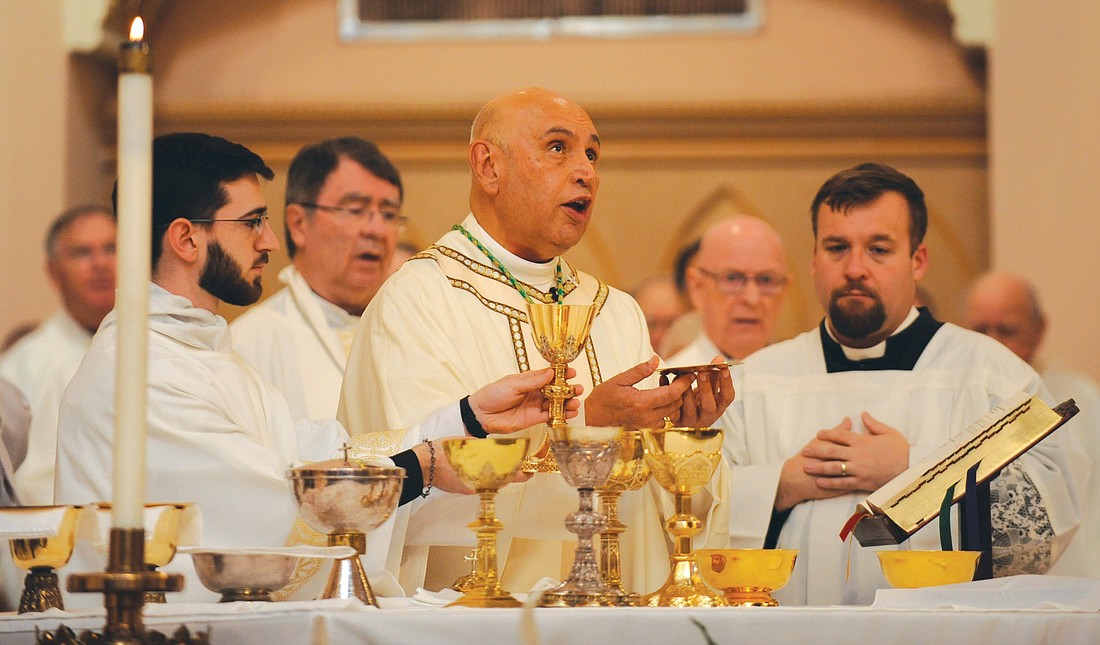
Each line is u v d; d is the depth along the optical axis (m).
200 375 4.15
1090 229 12.37
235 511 4.02
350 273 6.60
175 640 2.77
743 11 14.50
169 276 4.30
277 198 6.74
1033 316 9.23
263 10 14.52
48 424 7.64
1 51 12.88
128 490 2.70
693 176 14.44
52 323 9.43
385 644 2.78
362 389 4.61
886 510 3.93
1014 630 3.00
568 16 14.55
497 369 4.61
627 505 4.59
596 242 14.44
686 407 4.08
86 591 2.65
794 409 5.42
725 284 7.25
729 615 2.91
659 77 14.45
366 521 3.41
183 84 14.44
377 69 14.46
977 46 13.34
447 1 14.55
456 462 3.35
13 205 12.96
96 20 13.54
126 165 2.68
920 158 14.24
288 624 2.81
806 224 14.30
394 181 6.75
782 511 5.15
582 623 2.85
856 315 5.32
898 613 2.97
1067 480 5.10
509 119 4.73
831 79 14.35
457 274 4.71
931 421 5.26
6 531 3.43
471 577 3.75
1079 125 12.55
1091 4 12.51
